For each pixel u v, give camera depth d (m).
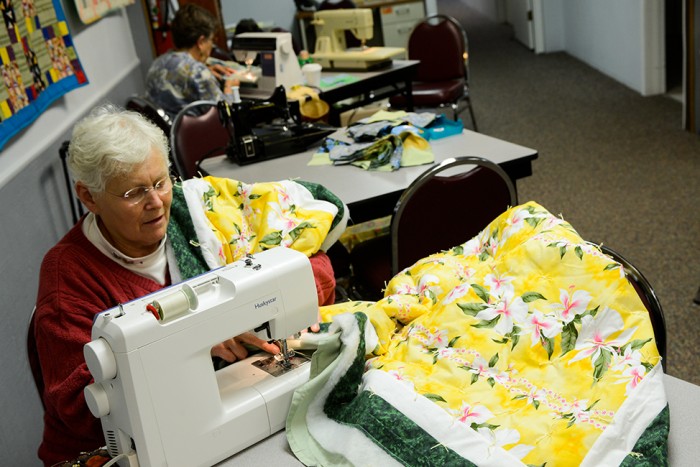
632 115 5.22
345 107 4.02
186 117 3.25
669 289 2.97
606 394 1.16
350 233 2.69
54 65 3.05
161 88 3.98
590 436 1.11
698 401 1.24
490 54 8.00
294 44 5.12
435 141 2.80
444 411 1.20
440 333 1.35
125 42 4.94
